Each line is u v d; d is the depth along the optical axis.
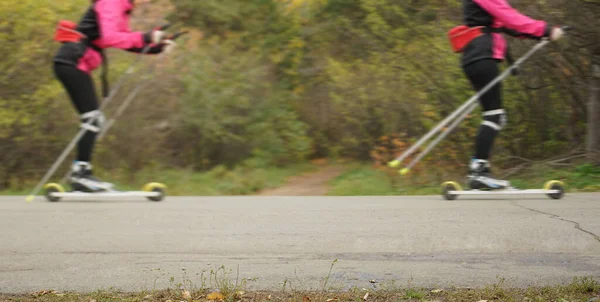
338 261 4.96
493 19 7.90
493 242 5.35
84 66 8.14
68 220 6.23
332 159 17.81
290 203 7.52
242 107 16.16
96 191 8.16
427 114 12.65
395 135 12.95
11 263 4.91
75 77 8.05
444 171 12.02
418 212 6.49
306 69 18.23
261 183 14.39
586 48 11.34
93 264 4.89
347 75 15.33
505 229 5.54
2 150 13.40
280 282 4.48
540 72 11.93
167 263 4.93
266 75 17.50
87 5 13.48
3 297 4.25
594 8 11.11
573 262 4.95
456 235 5.40
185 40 15.65
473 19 7.96
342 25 16.03
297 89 18.45
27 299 4.20
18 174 13.55
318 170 16.72
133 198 8.70
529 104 12.38
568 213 6.29
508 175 11.66
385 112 14.15
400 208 6.82
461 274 4.64
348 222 6.00
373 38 14.11
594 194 8.41
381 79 13.88
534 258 5.07
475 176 8.10
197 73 15.21
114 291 4.35
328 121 17.77
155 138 14.70
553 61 11.79
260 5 18.64
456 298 4.12
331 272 4.69
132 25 14.79
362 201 7.74
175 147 15.77
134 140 14.23
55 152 13.70
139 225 5.98
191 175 14.90
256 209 6.87
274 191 13.95
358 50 15.20
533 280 4.48
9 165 13.48
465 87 12.27
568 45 11.32
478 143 8.09
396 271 4.71
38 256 5.08
